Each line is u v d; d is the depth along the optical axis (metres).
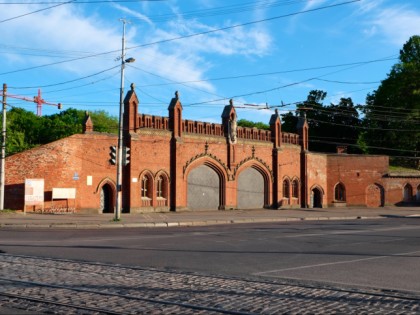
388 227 28.42
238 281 10.47
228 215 39.12
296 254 15.47
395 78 66.44
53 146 36.62
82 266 12.33
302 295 9.09
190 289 9.58
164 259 14.00
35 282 10.12
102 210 39.50
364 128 71.88
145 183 41.12
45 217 31.61
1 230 24.27
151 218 33.62
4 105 33.41
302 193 54.06
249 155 48.75
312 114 75.81
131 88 40.22
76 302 8.37
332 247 17.58
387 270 12.36
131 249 16.25
